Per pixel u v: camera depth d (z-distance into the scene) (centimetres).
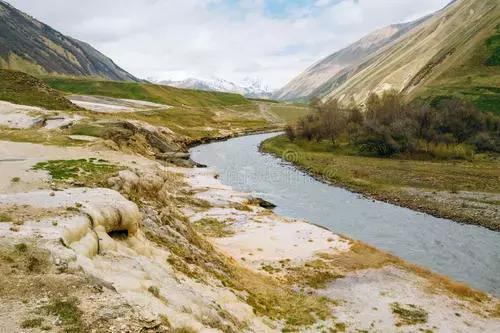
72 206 2083
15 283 1358
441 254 4016
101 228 2052
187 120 14875
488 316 2745
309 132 11631
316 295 2920
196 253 2825
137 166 3738
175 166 7169
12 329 1151
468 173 7488
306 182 7269
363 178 7312
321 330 2423
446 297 2970
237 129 15812
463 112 10600
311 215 5366
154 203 3114
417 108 10919
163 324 1395
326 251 3722
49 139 5297
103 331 1216
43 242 1599
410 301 2881
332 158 9362
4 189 2673
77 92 18825
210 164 8750
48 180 2922
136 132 7438
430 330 2520
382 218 5228
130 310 1354
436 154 9250
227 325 1906
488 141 9869
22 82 9412
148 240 2505
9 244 1547
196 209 4809
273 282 3039
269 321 2397
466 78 17862
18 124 6281
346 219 5197
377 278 3228
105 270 1714
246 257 3516
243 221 4503
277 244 3859
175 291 1898
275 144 11538
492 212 5259
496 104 14738
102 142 5375
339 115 11931
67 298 1330
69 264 1516
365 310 2730
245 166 8656
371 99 12338
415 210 5569
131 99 18775
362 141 10194
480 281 3428
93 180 3023
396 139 9762
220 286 2500
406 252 4075
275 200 6069
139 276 1794
